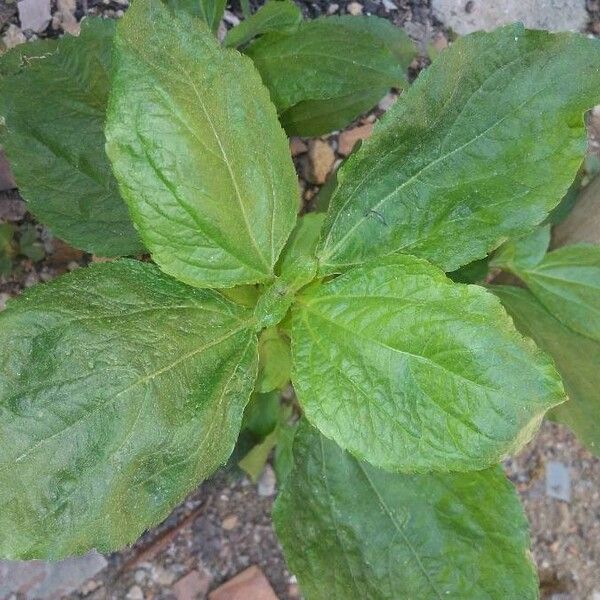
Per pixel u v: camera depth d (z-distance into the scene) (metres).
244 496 0.38
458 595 0.28
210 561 0.38
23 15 0.34
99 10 0.35
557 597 0.41
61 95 0.28
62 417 0.21
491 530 0.28
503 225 0.24
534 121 0.23
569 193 0.36
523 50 0.23
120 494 0.21
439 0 0.40
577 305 0.32
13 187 0.34
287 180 0.22
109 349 0.21
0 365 0.20
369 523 0.28
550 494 0.41
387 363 0.21
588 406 0.31
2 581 0.35
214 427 0.22
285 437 0.35
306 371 0.22
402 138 0.23
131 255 0.31
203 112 0.20
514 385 0.19
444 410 0.20
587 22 0.41
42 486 0.20
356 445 0.21
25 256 0.34
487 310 0.20
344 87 0.29
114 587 0.37
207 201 0.21
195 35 0.20
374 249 0.25
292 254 0.27
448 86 0.23
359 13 0.38
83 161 0.28
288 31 0.29
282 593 0.39
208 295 0.23
